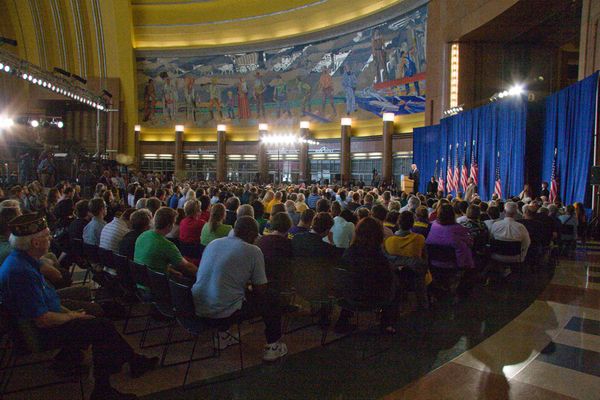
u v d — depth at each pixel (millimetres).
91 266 6145
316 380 3756
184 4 34812
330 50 29359
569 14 16375
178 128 35562
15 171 20859
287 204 7785
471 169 17844
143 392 3531
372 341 4703
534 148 15148
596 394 3514
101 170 22047
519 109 15078
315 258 4742
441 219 5902
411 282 5566
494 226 6949
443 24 20719
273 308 4191
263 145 32875
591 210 11344
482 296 6473
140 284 4395
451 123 19844
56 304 3459
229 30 34188
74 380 3537
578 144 11734
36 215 3160
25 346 3166
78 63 34938
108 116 34781
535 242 7934
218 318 3773
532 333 4910
